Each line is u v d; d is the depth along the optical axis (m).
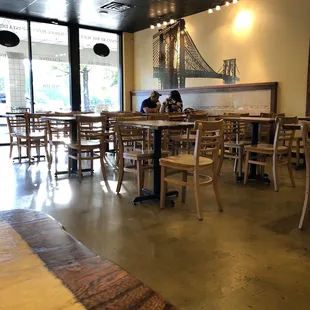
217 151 3.07
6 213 1.17
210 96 7.25
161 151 3.55
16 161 5.67
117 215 2.96
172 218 2.89
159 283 1.83
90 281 0.73
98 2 6.61
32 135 5.37
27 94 8.09
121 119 4.11
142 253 2.20
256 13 6.27
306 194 2.63
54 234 0.99
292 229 2.64
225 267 2.01
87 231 2.57
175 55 8.09
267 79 6.22
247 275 1.92
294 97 5.83
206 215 2.97
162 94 8.39
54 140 4.72
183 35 7.82
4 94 7.83
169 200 3.30
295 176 4.61
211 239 2.44
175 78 8.17
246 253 2.21
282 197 3.55
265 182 4.21
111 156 6.21
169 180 3.09
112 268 0.79
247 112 6.53
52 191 3.75
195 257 2.14
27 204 3.25
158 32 8.51
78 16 7.67
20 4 6.73
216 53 7.10
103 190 3.82
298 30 5.67
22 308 0.64
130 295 0.68
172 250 2.25
